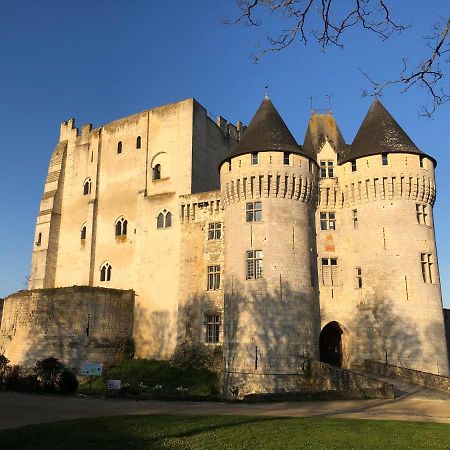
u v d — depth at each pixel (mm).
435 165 39500
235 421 17984
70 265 52781
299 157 37812
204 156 49625
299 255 36188
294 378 33125
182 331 42000
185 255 43719
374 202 37531
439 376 28688
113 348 43125
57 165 57656
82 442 14352
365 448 13891
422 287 35688
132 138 52188
